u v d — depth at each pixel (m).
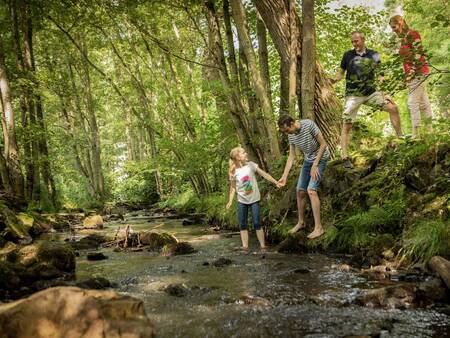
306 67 8.10
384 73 4.71
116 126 35.09
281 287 4.18
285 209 7.67
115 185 29.72
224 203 10.98
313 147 6.35
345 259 5.42
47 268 4.93
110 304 2.37
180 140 13.98
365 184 6.32
